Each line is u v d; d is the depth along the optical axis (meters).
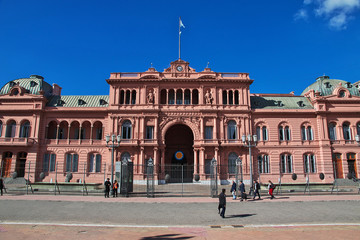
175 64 57.50
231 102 57.06
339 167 54.28
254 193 31.09
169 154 60.66
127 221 19.91
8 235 15.27
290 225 18.62
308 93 62.19
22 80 60.91
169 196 33.66
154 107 54.91
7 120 55.62
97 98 61.22
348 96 56.81
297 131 55.75
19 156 54.75
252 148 54.38
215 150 52.81
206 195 34.25
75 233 16.02
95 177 53.84
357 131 56.06
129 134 54.75
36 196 32.16
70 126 56.31
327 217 21.47
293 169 54.00
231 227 18.08
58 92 66.12
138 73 56.72
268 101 59.62
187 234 16.06
